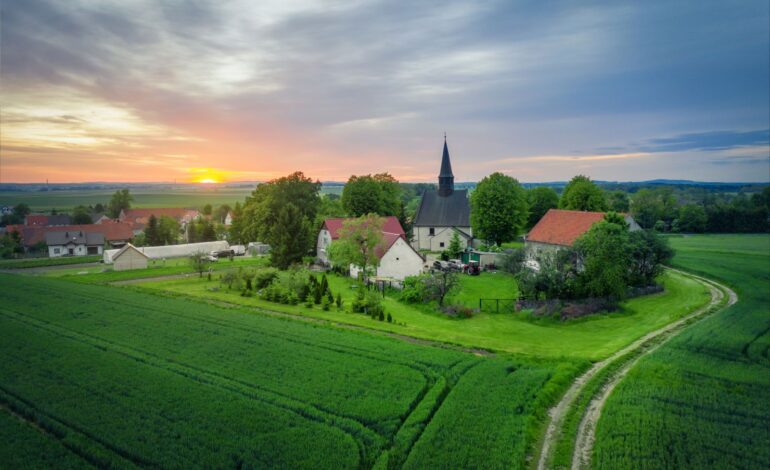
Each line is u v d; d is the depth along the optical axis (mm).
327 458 21656
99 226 140500
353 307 51125
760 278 61219
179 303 53781
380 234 69438
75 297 56625
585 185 95500
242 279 65625
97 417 25422
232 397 27781
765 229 130750
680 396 27672
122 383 29781
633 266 56531
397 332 42438
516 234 98250
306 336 39969
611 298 50625
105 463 21422
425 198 109125
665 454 22156
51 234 125500
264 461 21484
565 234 74312
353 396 28125
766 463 21391
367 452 22484
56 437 23984
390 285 64188
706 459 21719
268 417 25312
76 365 32906
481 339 40562
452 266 76750
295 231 85562
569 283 51500
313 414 25750
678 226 134250
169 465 21062
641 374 30797
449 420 25141
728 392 28234
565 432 24797
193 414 25672
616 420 25203
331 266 83938
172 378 30578
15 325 43531
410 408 27000
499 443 23016
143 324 43875
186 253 112312
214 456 21766
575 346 38938
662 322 43188
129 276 76250
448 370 32062
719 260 76438
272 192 102062
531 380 30219
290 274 61500
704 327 40188
